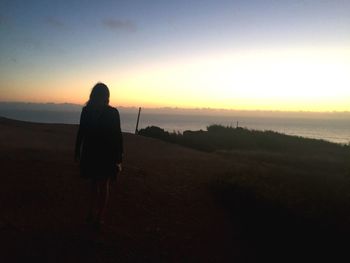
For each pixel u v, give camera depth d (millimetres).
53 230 5031
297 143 24781
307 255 5418
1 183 6883
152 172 9461
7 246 4398
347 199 7566
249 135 26344
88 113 5086
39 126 22391
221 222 6316
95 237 4980
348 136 116375
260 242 5758
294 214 6348
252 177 8805
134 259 4547
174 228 5781
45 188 6891
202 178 9312
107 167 5074
